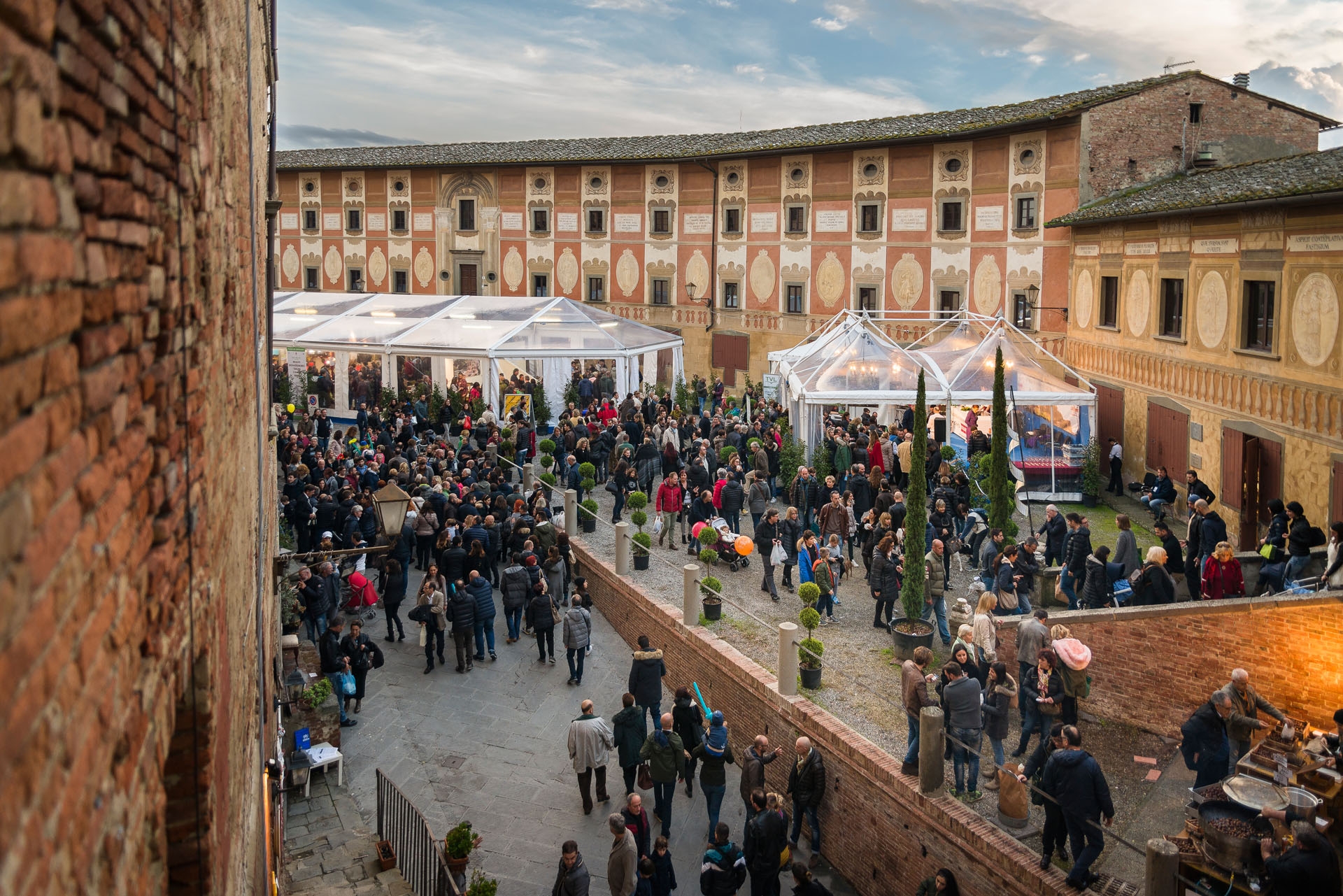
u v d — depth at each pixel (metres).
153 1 2.94
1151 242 26.81
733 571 20.88
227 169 5.66
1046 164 33.53
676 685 18.05
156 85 3.00
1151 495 22.84
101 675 2.21
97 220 2.24
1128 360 28.27
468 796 14.06
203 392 4.04
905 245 38.66
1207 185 24.97
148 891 2.79
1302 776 10.16
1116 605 16.53
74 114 2.04
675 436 26.17
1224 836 9.32
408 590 20.97
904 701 12.40
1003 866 10.64
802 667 15.19
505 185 50.28
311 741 14.34
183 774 3.71
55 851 1.80
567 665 18.31
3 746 1.50
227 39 5.83
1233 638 13.09
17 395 1.62
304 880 11.56
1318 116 33.34
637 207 46.84
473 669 17.98
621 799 14.25
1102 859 10.80
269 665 10.59
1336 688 12.42
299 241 57.00
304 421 31.11
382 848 12.06
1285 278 20.62
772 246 42.88
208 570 4.07
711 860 11.18
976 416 27.33
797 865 10.55
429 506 21.19
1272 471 21.11
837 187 40.50
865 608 18.81
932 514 19.58
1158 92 32.31
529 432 28.55
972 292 36.75
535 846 13.05
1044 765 11.42
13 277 1.61
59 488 1.88
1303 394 20.00
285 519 20.94
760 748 12.78
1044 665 12.35
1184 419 25.00
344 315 40.41
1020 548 17.05
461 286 52.12
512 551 20.92
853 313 31.78
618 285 47.88
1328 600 12.41
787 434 26.44
